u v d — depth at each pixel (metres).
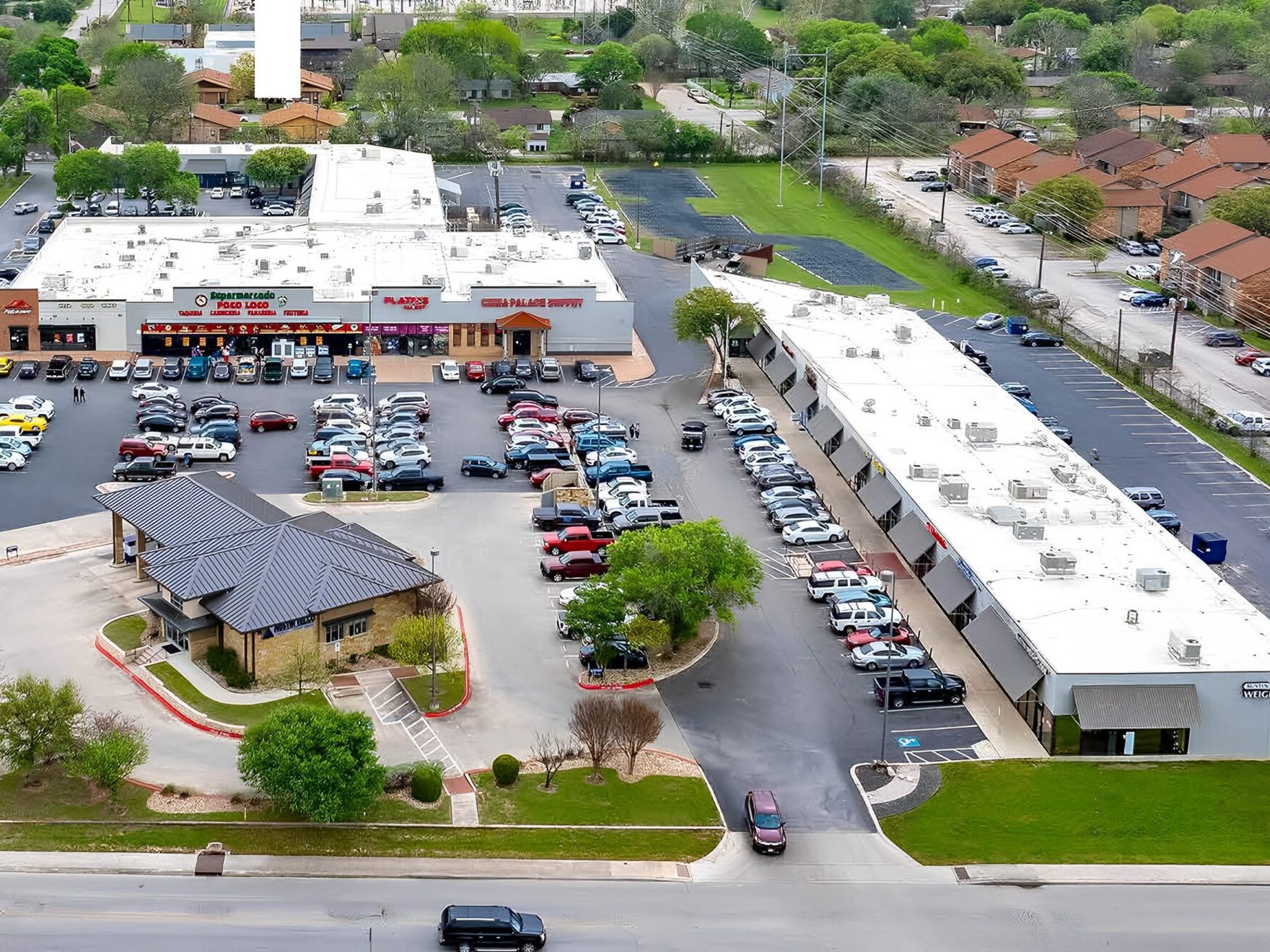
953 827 108.00
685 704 122.31
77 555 144.12
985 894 101.25
